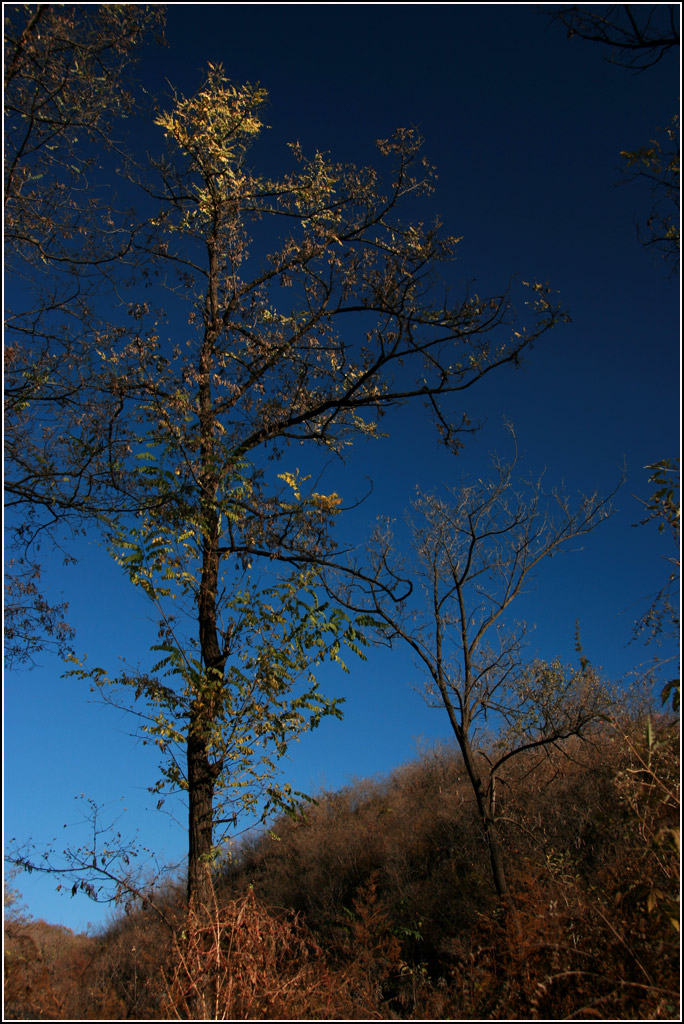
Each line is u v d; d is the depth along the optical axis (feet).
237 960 14.92
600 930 13.92
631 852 15.79
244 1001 14.19
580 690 26.55
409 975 24.32
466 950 24.00
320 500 25.50
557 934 14.02
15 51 22.70
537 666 27.84
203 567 24.22
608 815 25.21
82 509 24.72
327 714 22.70
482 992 13.91
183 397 23.84
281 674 22.80
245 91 26.91
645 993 12.55
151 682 21.11
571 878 19.29
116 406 23.82
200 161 26.86
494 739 35.86
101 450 24.06
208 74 26.55
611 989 12.83
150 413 23.84
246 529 24.04
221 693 21.77
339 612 24.48
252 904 16.60
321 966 16.98
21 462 24.82
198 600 24.09
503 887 24.71
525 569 29.25
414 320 24.66
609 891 15.12
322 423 28.78
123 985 18.04
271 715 22.25
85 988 18.24
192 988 13.85
